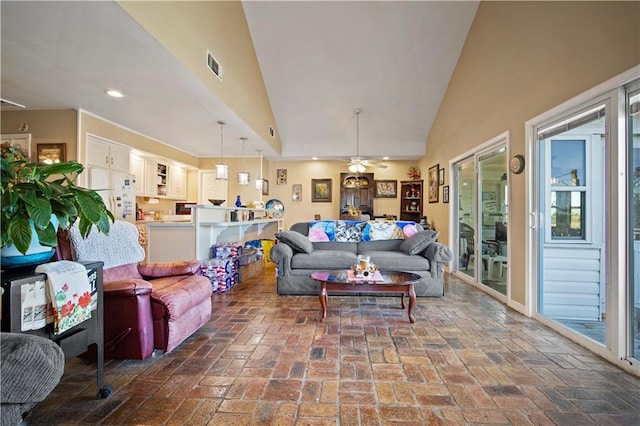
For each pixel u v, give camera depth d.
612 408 1.54
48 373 0.98
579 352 2.16
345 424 1.41
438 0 3.97
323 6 4.09
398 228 4.35
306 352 2.14
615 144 2.01
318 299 3.46
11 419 0.93
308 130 6.51
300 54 4.78
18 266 1.37
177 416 1.47
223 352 2.13
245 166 7.02
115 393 1.65
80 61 2.56
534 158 2.88
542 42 2.72
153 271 2.56
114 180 4.49
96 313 1.61
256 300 3.41
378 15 4.18
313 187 7.83
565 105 2.43
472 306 3.22
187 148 6.23
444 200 5.39
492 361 2.02
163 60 2.54
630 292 1.97
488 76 3.74
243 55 4.21
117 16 1.97
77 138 3.83
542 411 1.51
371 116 6.03
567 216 2.67
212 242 4.28
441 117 5.57
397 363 1.99
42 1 1.80
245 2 4.08
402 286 2.76
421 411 1.51
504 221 3.51
